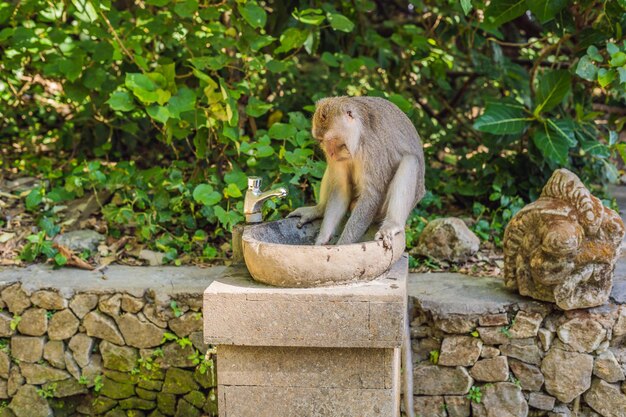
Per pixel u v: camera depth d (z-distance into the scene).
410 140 4.27
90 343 4.80
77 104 6.86
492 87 7.73
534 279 4.45
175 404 4.79
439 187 6.38
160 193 5.57
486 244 5.49
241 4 5.41
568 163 6.14
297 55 8.17
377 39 6.67
